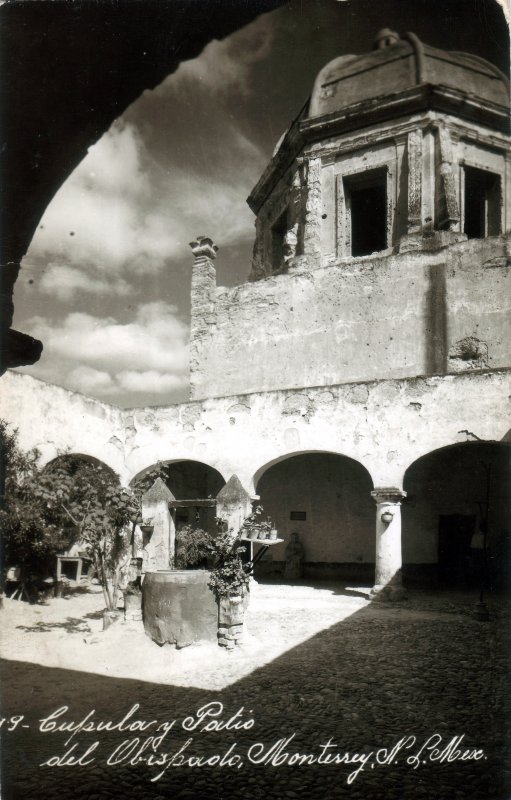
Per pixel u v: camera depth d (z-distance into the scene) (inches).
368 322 674.2
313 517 653.3
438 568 607.2
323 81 727.7
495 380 484.1
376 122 694.5
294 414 550.9
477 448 612.1
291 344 711.1
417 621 410.6
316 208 717.9
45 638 347.3
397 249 676.7
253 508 560.1
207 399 589.3
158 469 426.3
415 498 617.9
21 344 170.4
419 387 507.2
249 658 315.6
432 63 679.1
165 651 319.3
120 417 614.5
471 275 630.5
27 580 466.3
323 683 274.5
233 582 334.6
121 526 404.2
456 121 679.1
